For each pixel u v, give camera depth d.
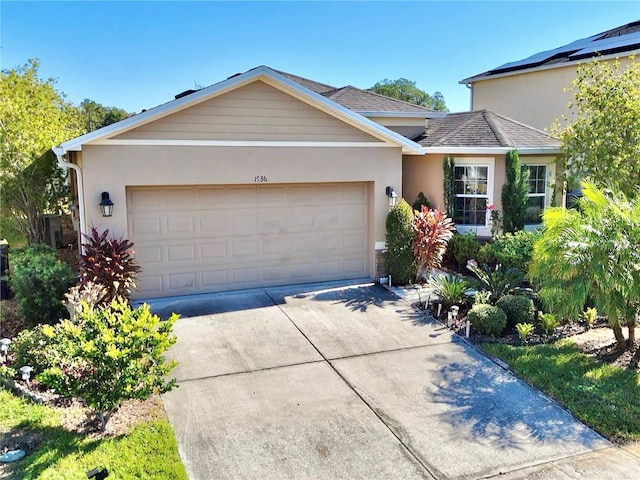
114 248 9.33
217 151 10.54
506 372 7.42
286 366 7.65
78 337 5.59
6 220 13.70
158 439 5.57
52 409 6.19
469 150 14.12
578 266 7.31
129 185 10.05
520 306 9.05
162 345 5.74
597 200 7.91
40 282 8.96
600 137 12.62
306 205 11.79
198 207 10.88
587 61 18.77
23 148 12.88
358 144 11.68
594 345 8.22
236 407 6.43
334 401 6.60
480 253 12.42
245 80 10.32
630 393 6.63
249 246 11.45
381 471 5.17
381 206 12.12
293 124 11.05
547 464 5.29
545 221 8.19
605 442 5.68
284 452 5.48
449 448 5.57
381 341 8.63
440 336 8.84
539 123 21.33
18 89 15.07
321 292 11.39
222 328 9.20
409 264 11.82
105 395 5.46
